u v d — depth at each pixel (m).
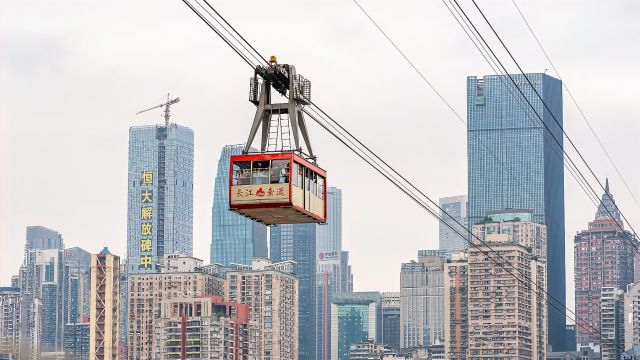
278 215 106.69
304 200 105.94
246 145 104.75
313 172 107.38
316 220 108.62
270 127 105.69
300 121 107.00
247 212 105.31
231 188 104.69
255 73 102.94
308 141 107.00
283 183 103.69
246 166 104.56
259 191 104.06
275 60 104.25
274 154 104.25
